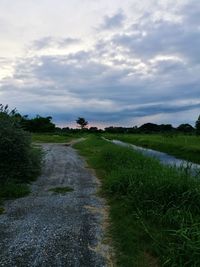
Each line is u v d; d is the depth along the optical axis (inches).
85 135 3316.9
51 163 842.2
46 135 2819.9
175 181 369.7
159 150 1489.9
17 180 526.0
